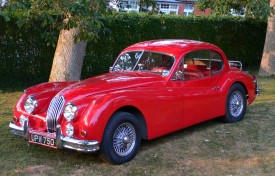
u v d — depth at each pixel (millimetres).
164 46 6102
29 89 5539
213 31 14469
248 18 15367
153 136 5344
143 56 6117
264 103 8547
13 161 5086
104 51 11555
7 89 9922
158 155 5328
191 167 4938
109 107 4727
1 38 9898
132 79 5387
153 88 5371
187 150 5543
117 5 8578
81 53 8562
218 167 4945
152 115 5277
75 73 8516
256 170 4863
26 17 6699
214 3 13297
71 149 5141
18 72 10297
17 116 5273
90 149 4590
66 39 8352
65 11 5656
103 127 4691
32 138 5000
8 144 5727
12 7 5203
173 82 5664
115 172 4754
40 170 4809
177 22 13242
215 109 6391
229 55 15305
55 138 4742
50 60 10562
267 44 13320
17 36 10062
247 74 7266
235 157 5285
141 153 5391
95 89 4957
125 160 5012
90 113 4621
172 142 5871
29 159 5160
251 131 6430
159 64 5863
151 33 12477
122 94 4938
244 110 7059
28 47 10273
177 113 5641
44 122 5016
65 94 4867
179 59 5789
